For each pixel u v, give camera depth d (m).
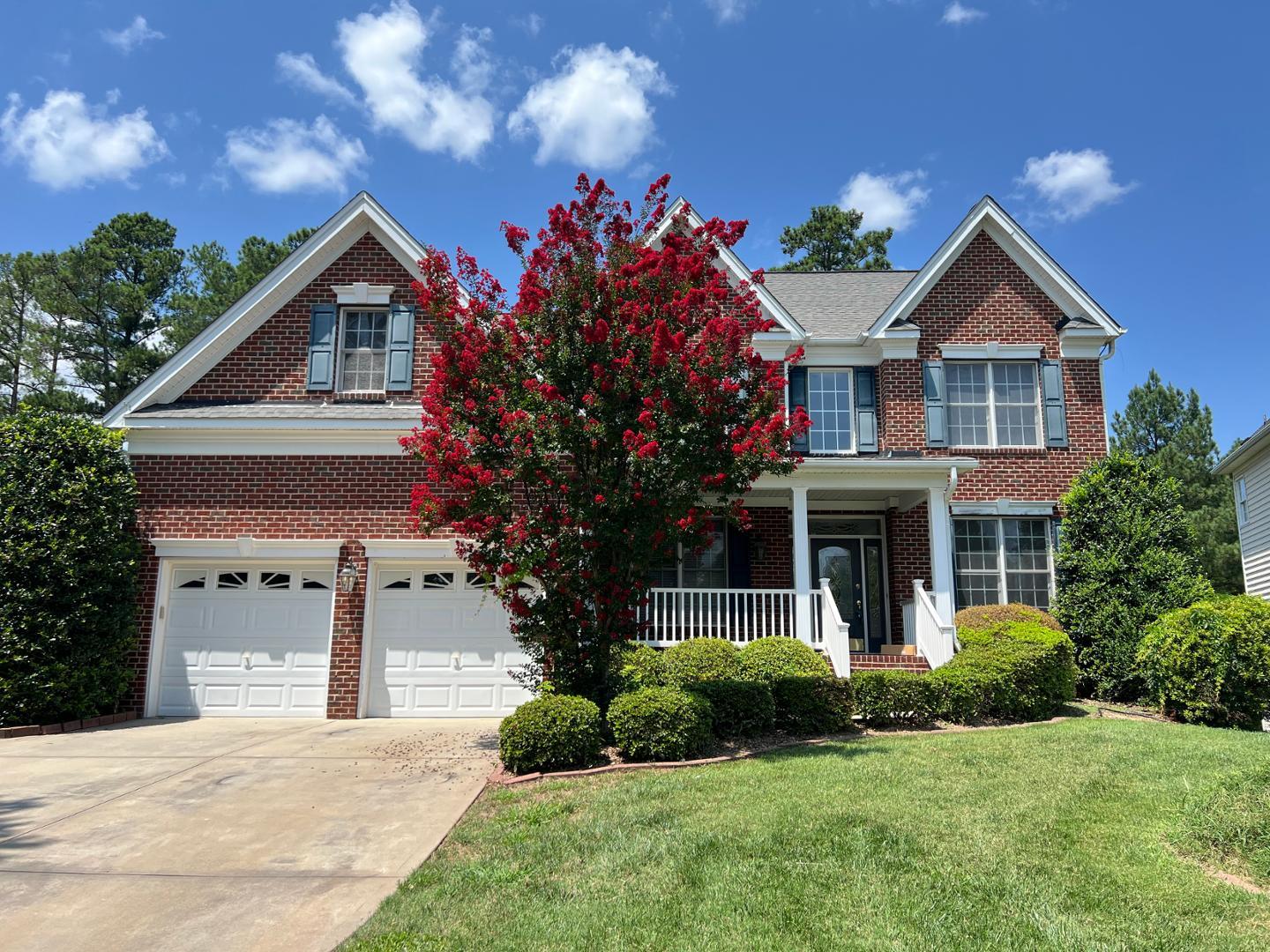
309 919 4.80
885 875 4.95
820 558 16.06
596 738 8.52
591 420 8.87
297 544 12.73
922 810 6.20
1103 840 5.52
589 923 4.47
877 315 17.45
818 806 6.38
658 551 9.41
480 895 5.00
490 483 8.84
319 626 12.72
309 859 5.85
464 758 9.16
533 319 9.29
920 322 16.39
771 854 5.34
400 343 14.35
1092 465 15.22
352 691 12.34
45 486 11.49
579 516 8.80
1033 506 15.48
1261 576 20.81
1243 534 22.03
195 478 12.95
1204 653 11.03
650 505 8.86
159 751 9.58
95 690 11.59
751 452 8.88
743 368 9.52
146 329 32.81
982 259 16.67
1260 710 10.94
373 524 12.83
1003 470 15.72
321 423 12.88
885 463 12.80
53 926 4.73
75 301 31.08
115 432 12.64
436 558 12.69
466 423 9.28
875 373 16.53
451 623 12.71
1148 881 4.84
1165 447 32.41
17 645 10.88
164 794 7.59
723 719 9.67
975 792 6.73
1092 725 10.26
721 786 7.15
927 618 12.70
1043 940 4.11
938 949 4.03
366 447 13.01
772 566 15.66
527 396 9.07
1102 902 4.55
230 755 9.38
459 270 9.68
